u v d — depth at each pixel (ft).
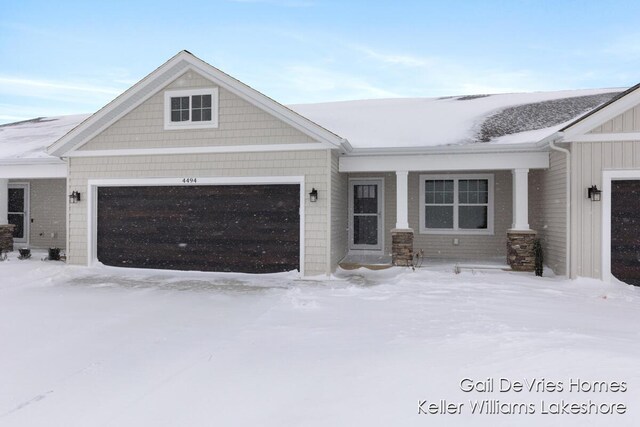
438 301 25.08
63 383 13.79
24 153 43.52
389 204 44.91
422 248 44.32
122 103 37.09
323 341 17.52
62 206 51.93
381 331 18.78
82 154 38.65
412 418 10.54
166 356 16.21
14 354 16.56
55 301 26.13
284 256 35.73
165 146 37.14
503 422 10.11
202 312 23.29
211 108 36.27
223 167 36.19
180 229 37.83
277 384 13.21
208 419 11.10
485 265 37.96
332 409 11.31
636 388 11.37
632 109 30.42
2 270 37.35
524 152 35.29
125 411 11.73
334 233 36.29
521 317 21.11
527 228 35.58
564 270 32.55
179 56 35.53
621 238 31.35
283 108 34.27
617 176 30.71
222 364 15.17
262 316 22.25
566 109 43.27
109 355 16.39
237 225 36.73
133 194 38.68
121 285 31.63
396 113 47.32
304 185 34.78
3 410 11.94
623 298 26.09
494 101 50.16
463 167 35.96
